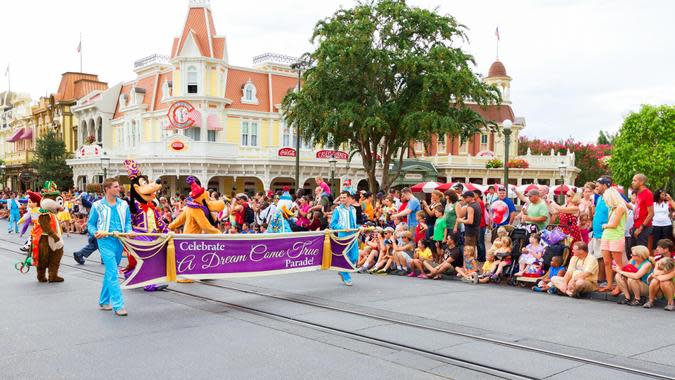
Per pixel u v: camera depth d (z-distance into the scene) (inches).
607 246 375.9
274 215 551.5
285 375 217.8
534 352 248.2
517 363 231.6
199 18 1562.5
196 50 1505.9
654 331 287.1
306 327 294.7
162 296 385.7
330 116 895.7
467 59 920.9
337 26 925.8
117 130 1797.5
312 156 1492.4
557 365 229.5
